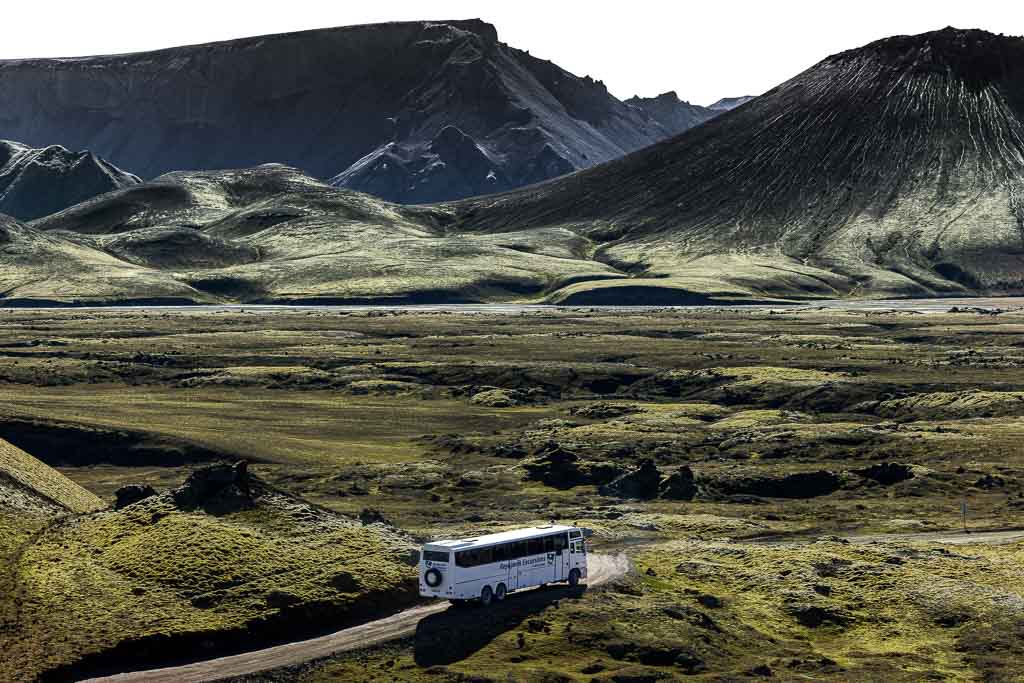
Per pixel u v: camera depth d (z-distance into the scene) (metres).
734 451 151.00
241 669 61.69
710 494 124.12
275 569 73.19
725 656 66.81
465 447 155.88
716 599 76.50
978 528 104.19
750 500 122.56
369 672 61.62
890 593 78.31
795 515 112.69
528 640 66.50
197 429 163.62
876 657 68.00
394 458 148.88
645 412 188.50
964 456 142.50
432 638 65.94
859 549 91.00
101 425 153.50
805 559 86.38
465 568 70.56
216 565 72.62
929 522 107.69
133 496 85.94
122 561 73.81
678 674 62.78
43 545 77.50
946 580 81.06
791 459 145.75
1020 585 80.31
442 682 59.66
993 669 65.19
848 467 138.00
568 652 65.25
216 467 84.75
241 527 78.69
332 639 66.38
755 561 86.69
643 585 78.69
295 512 82.50
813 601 77.25
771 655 67.94
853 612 76.12
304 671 61.88
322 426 176.38
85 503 93.62
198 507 82.00
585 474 133.00
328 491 123.69
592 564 84.12
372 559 76.38
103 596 69.12
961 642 70.44
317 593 70.69
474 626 67.88
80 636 64.12
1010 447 145.75
